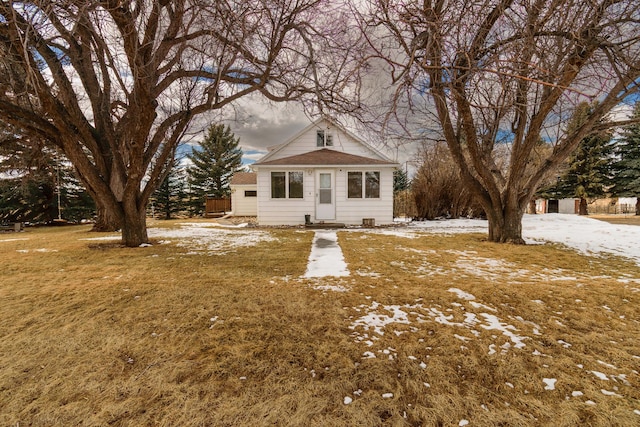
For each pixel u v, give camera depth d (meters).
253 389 1.87
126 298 3.50
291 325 2.78
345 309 3.15
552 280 4.29
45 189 17.70
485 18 2.97
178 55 5.07
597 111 6.25
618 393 1.85
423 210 15.28
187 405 1.72
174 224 14.43
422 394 1.83
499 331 2.67
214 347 2.38
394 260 5.62
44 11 3.15
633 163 22.73
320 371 2.06
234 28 3.95
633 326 2.79
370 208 12.86
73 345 2.42
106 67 6.43
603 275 4.59
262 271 4.79
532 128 6.57
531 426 1.57
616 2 3.64
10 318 2.94
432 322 2.86
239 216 21.23
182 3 4.12
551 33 3.13
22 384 1.92
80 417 1.64
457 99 3.43
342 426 1.57
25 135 10.60
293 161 12.78
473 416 1.65
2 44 4.36
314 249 6.84
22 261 5.57
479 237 8.73
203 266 5.13
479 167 7.25
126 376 2.01
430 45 2.65
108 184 7.17
